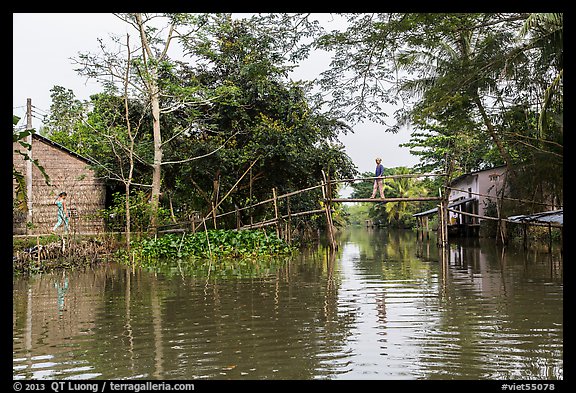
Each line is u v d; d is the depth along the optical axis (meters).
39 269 16.48
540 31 16.41
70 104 38.31
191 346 7.49
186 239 22.41
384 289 12.32
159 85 25.69
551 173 23.91
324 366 6.54
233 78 28.08
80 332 8.43
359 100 16.73
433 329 8.25
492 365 6.51
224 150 27.31
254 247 22.58
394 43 15.69
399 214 58.44
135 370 6.53
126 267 18.17
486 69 17.34
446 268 16.62
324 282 13.67
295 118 28.47
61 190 25.73
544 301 10.45
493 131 24.58
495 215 30.94
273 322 8.87
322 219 34.91
